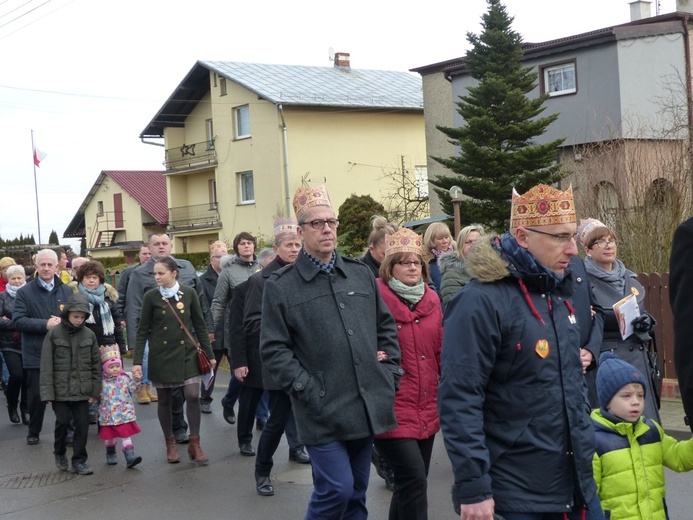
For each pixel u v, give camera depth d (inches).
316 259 196.1
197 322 322.0
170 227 1708.9
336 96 1498.5
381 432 188.7
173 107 1637.6
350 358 189.6
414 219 1360.7
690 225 121.2
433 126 1206.9
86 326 334.0
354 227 1237.1
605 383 164.9
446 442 135.8
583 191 598.9
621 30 949.8
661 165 531.2
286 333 191.0
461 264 273.0
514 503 135.9
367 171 1519.4
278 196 1440.7
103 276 345.4
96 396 315.6
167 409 322.0
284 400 264.1
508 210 887.7
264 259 320.8
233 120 1529.3
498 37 918.4
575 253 139.6
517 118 906.7
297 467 306.5
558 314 139.9
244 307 307.0
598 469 165.3
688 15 961.5
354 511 196.4
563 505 136.6
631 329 220.7
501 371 138.0
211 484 290.2
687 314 119.7
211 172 1656.0
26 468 326.3
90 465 326.6
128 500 277.0
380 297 201.8
